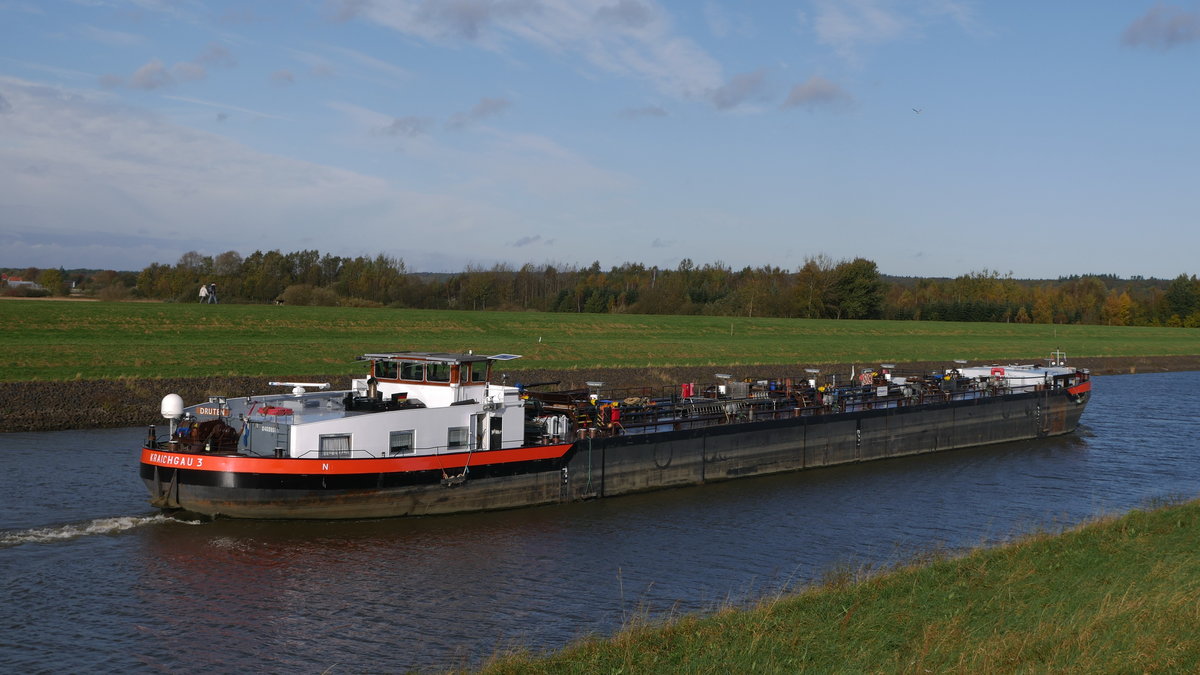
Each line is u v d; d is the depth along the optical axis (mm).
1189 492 43625
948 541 33750
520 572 28688
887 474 48031
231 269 176375
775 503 39875
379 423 33531
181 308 95188
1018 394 61438
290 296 136250
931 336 141125
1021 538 31766
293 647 22438
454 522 34281
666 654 19250
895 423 53500
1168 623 18734
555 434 38906
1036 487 44625
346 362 74875
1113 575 23938
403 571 28422
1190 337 163625
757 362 99750
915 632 19969
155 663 21312
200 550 29641
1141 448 57438
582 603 25922
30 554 28656
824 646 19188
